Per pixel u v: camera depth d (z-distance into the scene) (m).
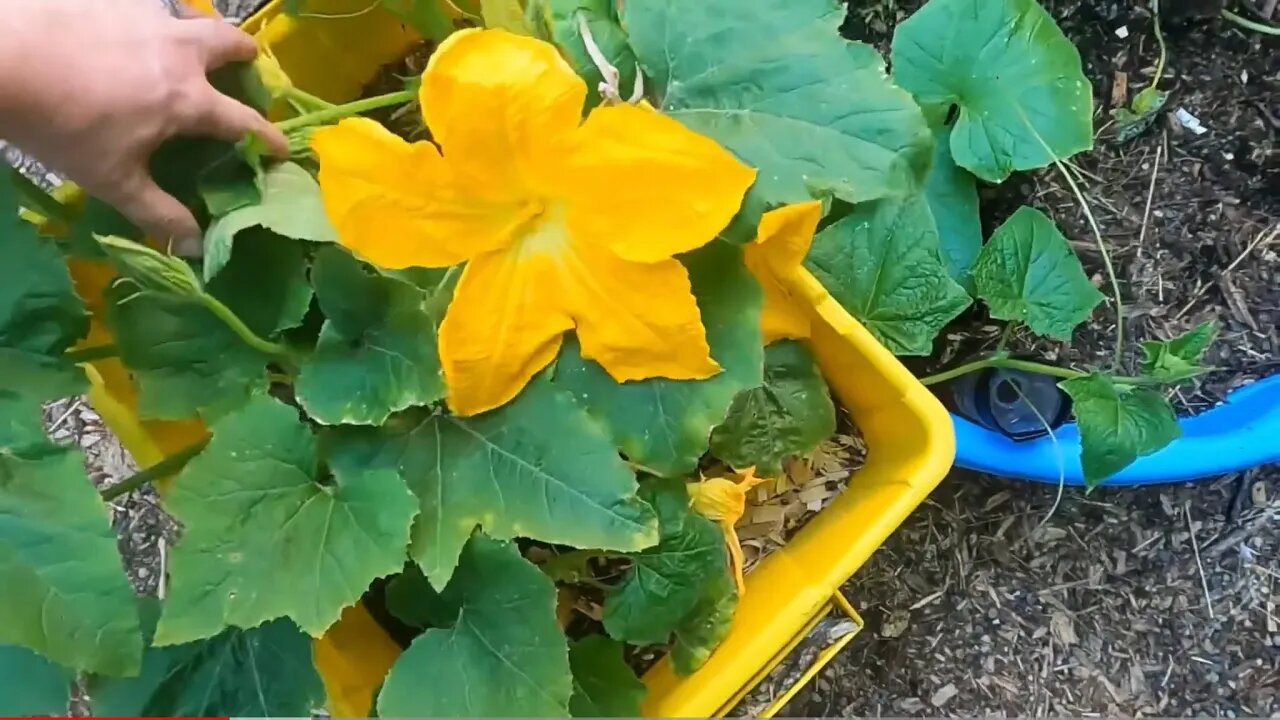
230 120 0.53
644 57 0.54
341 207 0.49
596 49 0.52
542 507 0.55
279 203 0.54
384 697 0.56
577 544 0.54
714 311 0.57
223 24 0.57
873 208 0.72
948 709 0.95
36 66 0.47
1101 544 0.95
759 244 0.59
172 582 0.52
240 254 0.57
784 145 0.54
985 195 0.92
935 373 0.92
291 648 0.60
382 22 0.72
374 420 0.55
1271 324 0.93
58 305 0.54
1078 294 0.81
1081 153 0.92
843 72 0.54
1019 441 0.88
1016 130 0.80
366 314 0.56
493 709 0.56
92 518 0.52
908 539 0.95
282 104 0.64
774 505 0.76
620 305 0.53
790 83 0.54
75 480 0.52
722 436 0.68
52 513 0.52
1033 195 0.92
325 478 0.58
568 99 0.47
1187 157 0.92
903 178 0.54
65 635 0.51
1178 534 0.94
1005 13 0.80
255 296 0.57
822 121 0.54
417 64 0.76
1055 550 0.95
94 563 0.51
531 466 0.56
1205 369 0.81
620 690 0.65
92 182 0.52
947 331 0.92
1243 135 0.91
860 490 0.71
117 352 0.59
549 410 0.56
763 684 0.80
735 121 0.54
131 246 0.49
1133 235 0.93
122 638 0.51
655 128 0.47
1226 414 0.91
